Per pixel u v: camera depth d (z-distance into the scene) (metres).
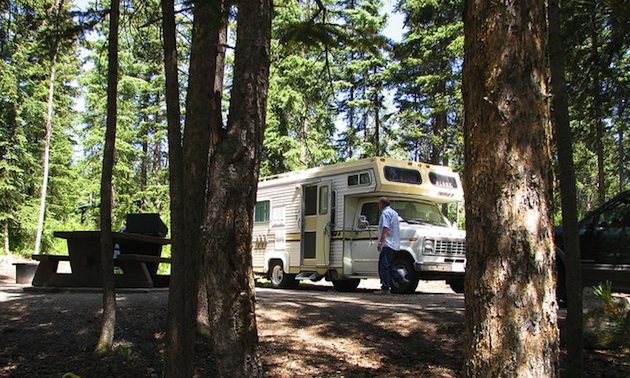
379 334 7.25
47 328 7.12
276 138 26.55
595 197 33.41
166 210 34.12
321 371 6.04
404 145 31.97
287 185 14.84
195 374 5.75
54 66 22.59
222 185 4.38
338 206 13.39
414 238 12.15
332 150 30.59
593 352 6.51
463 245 12.63
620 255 8.99
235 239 4.37
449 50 22.12
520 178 3.42
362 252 12.86
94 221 32.81
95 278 9.73
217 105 4.54
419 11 16.22
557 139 4.83
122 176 32.47
